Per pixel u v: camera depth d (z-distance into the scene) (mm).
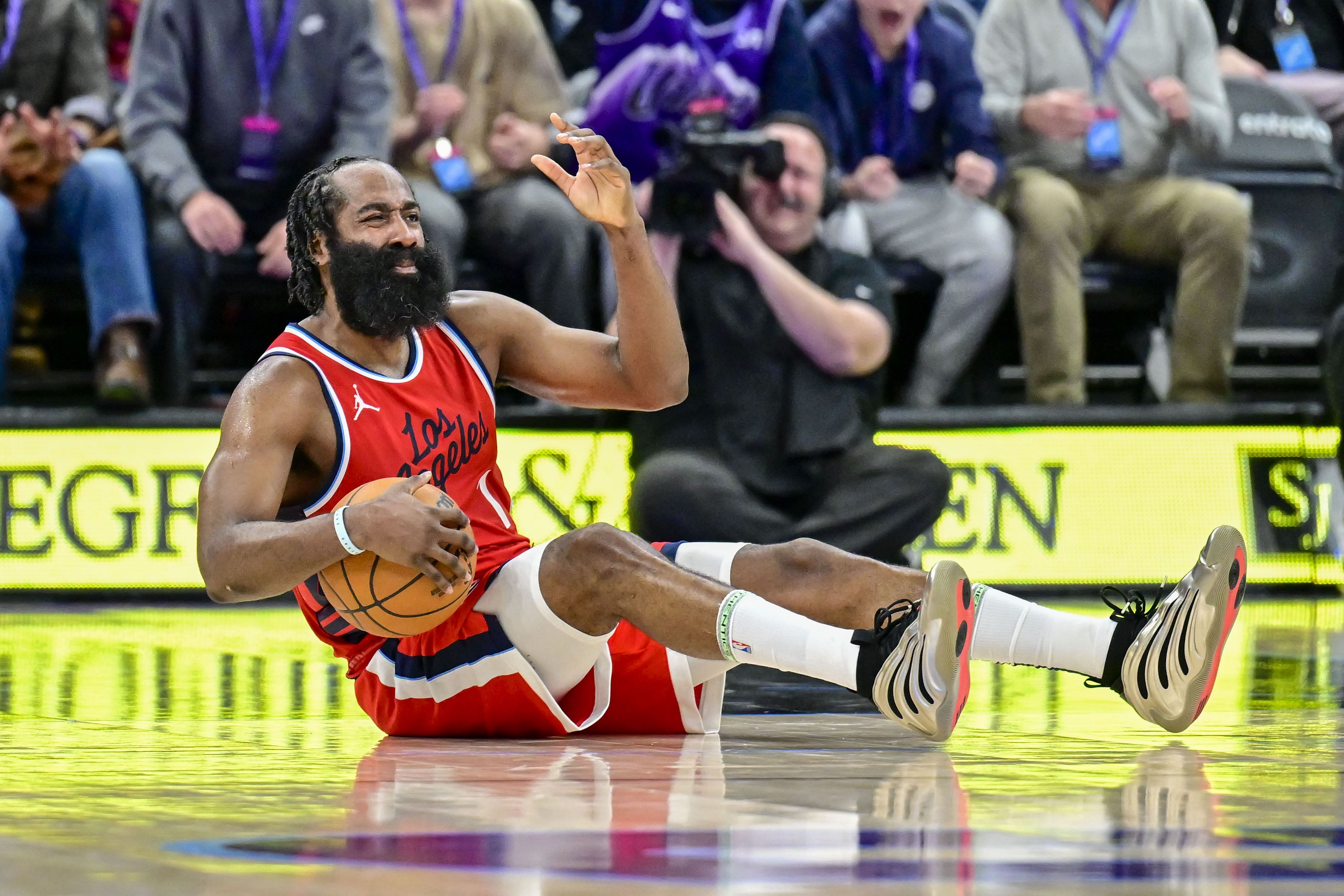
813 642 8625
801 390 22422
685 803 6746
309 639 18766
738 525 21891
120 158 24688
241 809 6590
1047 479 26062
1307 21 29359
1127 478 26125
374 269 9258
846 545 22328
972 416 25891
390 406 9414
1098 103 26109
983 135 25516
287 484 9438
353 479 9289
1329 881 5082
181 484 25203
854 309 22297
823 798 6875
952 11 26984
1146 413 26172
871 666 8438
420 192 24359
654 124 24047
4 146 24781
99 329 24672
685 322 22422
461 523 8453
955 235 25531
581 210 9641
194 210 24203
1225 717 10953
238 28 24375
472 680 9453
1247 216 25969
